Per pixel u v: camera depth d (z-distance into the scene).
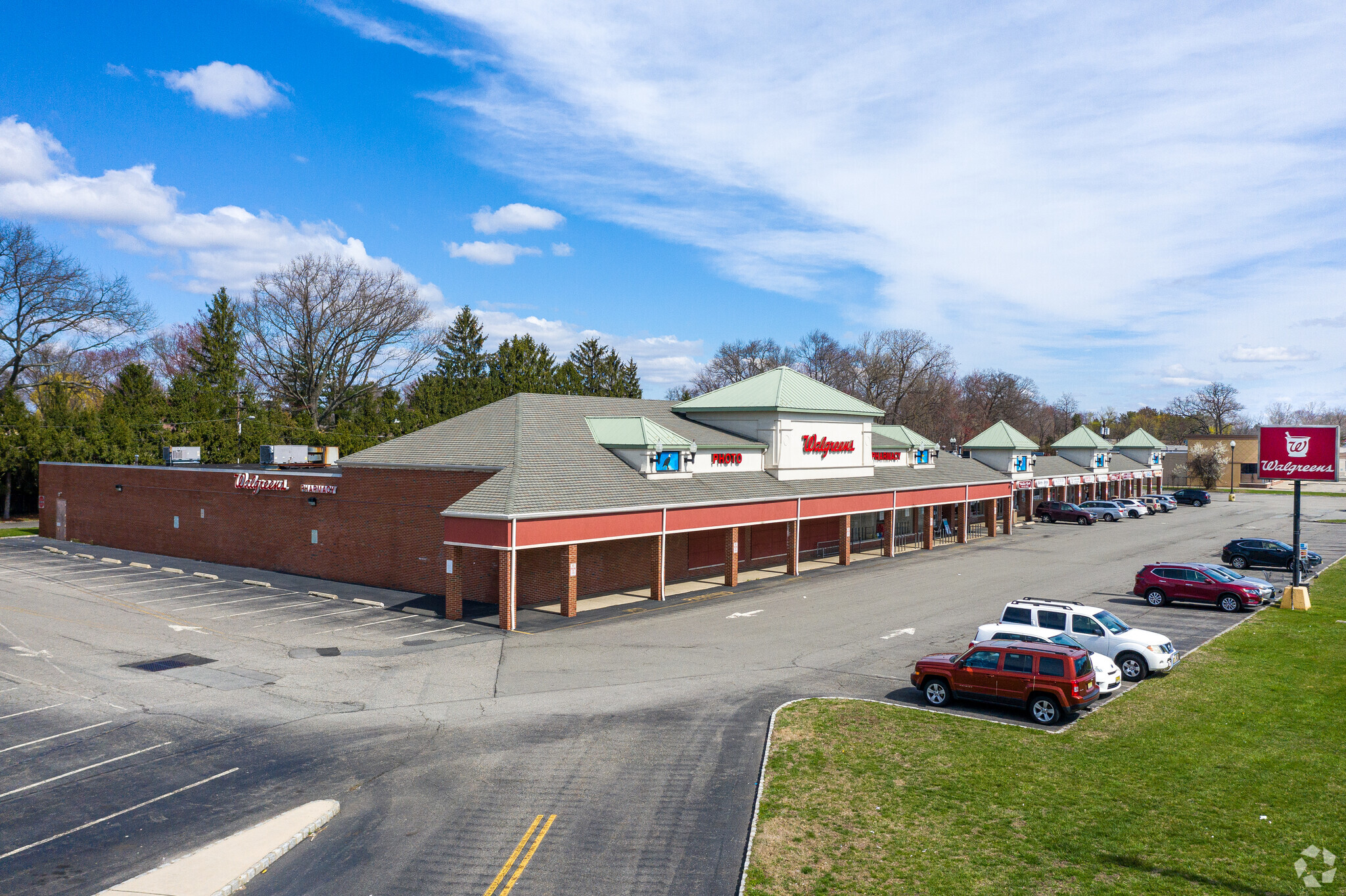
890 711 20.44
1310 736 18.44
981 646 20.88
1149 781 16.03
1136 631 24.50
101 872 13.00
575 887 12.54
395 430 78.50
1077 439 81.88
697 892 12.37
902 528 56.91
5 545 53.50
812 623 30.73
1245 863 12.77
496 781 16.39
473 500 31.14
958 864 12.91
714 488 38.59
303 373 77.00
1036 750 17.73
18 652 26.62
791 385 47.16
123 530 51.38
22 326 70.25
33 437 65.94
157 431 69.00
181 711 20.73
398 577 37.34
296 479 41.62
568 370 91.06
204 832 14.30
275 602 34.81
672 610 33.19
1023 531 63.88
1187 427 182.50
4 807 15.45
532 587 33.84
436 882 12.71
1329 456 32.72
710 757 17.53
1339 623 30.47
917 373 109.00
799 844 13.62
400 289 78.56
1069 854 13.20
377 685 22.91
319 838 14.17
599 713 20.44
